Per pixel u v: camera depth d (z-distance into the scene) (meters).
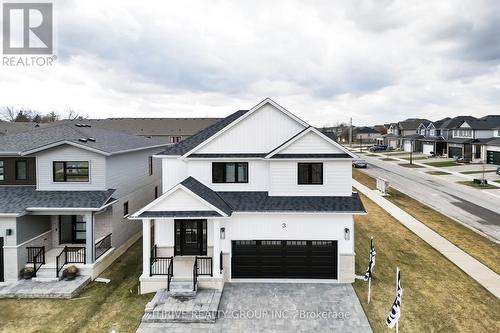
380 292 15.27
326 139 17.59
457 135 64.00
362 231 22.94
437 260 18.48
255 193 18.38
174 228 17.52
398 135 91.94
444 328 12.52
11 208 16.59
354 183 40.22
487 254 19.38
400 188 37.59
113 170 19.67
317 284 16.33
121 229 20.78
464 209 29.09
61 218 19.56
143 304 14.32
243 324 12.79
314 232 16.73
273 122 18.80
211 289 15.30
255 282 16.61
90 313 13.63
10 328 12.60
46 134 21.08
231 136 18.92
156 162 28.16
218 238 15.58
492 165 52.59
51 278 16.11
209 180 18.75
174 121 76.50
